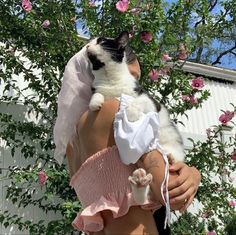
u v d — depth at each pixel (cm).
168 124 81
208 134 197
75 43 185
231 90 278
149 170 67
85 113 75
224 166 200
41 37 186
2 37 191
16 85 205
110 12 183
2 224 191
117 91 75
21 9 190
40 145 198
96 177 70
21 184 194
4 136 189
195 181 70
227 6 195
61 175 178
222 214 204
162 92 190
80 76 78
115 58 77
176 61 193
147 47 179
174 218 192
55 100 191
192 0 189
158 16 179
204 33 194
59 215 201
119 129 68
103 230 71
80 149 75
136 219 68
